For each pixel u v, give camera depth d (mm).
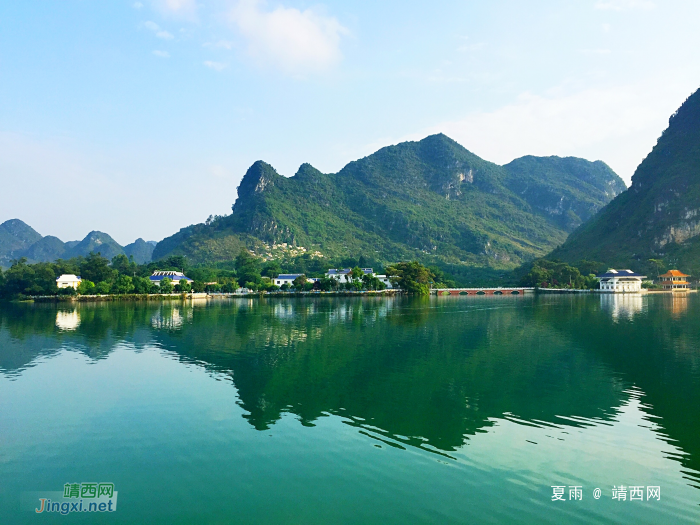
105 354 55625
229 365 48875
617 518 19406
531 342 63219
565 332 73188
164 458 25562
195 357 53312
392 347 59688
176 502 21016
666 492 21531
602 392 37562
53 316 107062
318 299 180375
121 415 32688
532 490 21703
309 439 27953
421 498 21000
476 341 64188
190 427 30250
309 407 34094
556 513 19766
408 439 27938
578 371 45094
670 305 134125
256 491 21828
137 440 28188
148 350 58188
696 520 19266
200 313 113500
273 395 37188
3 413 33344
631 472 23516
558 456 25375
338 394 37500
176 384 41000
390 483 22453
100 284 181375
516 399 35781
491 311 115250
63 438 28625
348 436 28375
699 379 41781
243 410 33562
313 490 21812
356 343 62969
